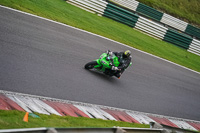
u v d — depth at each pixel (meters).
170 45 47.09
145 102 26.16
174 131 15.73
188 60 44.44
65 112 17.98
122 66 24.00
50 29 28.62
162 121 24.80
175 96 30.58
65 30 30.44
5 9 27.69
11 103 15.82
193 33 51.31
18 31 24.72
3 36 22.73
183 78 36.16
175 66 38.81
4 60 19.78
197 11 61.28
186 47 48.91
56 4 37.78
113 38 36.44
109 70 24.64
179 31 50.94
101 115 20.16
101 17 42.53
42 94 18.61
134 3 47.06
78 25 34.19
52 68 22.12
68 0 41.41
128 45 36.94
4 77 18.05
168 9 55.41
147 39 43.91
